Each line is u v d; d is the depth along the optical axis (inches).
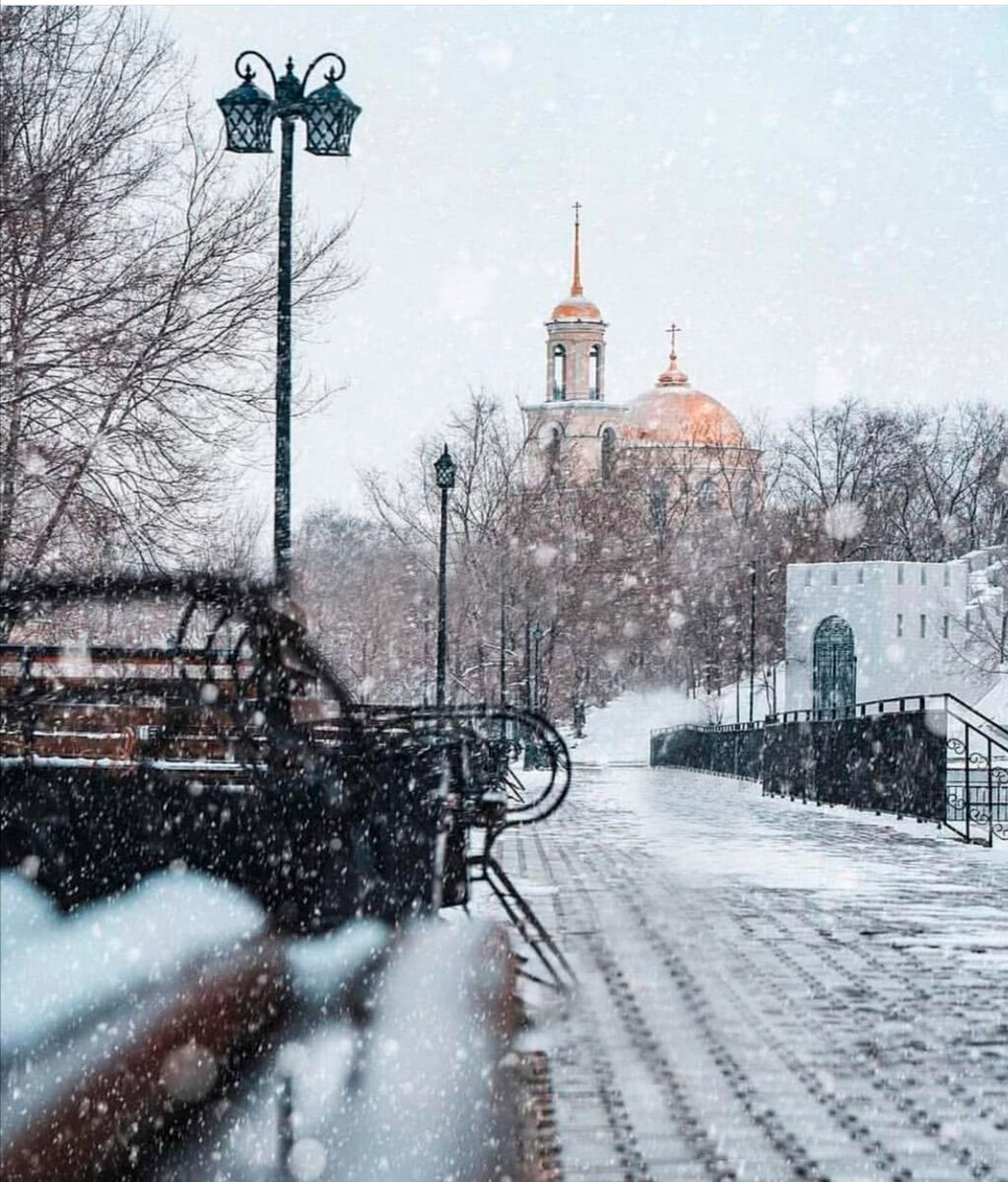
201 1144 280.7
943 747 1099.3
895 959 488.1
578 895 661.3
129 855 428.8
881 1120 299.1
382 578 2989.7
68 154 1114.1
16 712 542.9
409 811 522.9
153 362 1125.1
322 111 864.9
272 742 465.4
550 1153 277.1
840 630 2999.5
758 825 1131.9
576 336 5797.2
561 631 3181.6
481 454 3036.4
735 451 5002.5
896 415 4623.5
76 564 1083.3
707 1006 410.3
